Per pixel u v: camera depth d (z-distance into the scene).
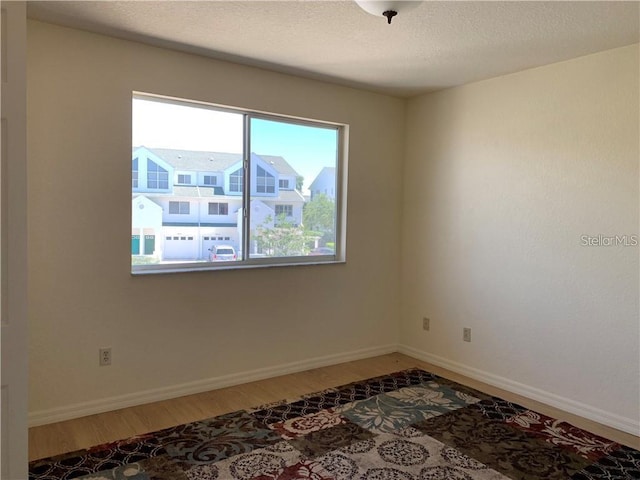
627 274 2.96
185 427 2.87
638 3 2.34
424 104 4.25
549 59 3.22
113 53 2.97
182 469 2.40
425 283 4.30
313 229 4.05
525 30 2.71
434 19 2.57
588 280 3.15
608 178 3.03
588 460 2.56
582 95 3.15
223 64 3.37
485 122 3.74
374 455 2.57
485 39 2.86
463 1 2.34
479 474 2.40
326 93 3.90
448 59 3.25
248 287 3.63
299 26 2.71
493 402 3.36
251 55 3.24
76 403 2.98
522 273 3.52
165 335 3.28
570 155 3.22
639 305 2.90
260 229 3.75
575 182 3.20
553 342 3.34
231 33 2.84
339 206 4.19
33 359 2.83
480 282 3.82
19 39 1.66
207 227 3.51
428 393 3.50
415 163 4.36
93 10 2.55
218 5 2.45
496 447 2.69
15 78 1.66
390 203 4.42
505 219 3.62
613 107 2.99
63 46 2.81
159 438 2.73
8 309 1.69
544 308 3.39
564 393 3.29
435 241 4.19
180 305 3.33
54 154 2.82
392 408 3.21
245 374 3.65
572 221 3.22
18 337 1.71
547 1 2.33
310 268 3.95
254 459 2.51
